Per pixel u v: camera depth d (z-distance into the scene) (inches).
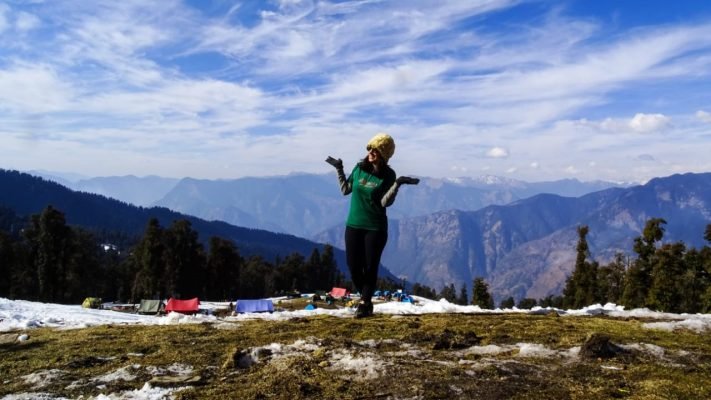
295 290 5861.2
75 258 3403.1
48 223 3216.0
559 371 154.4
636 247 2059.5
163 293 3801.7
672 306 1825.8
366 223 264.7
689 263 1844.2
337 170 271.6
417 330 230.7
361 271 275.3
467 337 207.2
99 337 228.5
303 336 220.5
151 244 3754.9
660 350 182.7
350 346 186.7
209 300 4389.8
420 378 145.6
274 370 158.7
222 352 191.6
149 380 155.6
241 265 5364.2
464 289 6988.2
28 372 169.9
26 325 296.2
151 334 233.8
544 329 231.6
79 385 153.4
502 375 149.3
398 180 250.1
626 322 263.9
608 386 138.2
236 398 135.6
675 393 131.2
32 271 3265.3
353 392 136.8
